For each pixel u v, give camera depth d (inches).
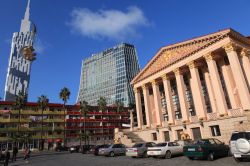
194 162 654.5
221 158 697.6
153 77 1648.6
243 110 997.8
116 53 6318.9
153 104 1849.2
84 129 2977.4
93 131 3248.0
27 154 1094.4
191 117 1274.6
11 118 2778.1
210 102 1317.7
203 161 663.1
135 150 917.8
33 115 2918.3
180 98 1366.9
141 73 1803.6
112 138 3356.3
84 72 6899.6
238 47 1159.6
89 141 3149.6
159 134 1492.4
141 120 1747.0
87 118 3287.4
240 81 1039.6
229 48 1123.3
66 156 1397.6
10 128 2738.7
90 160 965.2
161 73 1568.7
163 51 1595.7
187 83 1582.2
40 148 2807.6
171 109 1437.0
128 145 1581.0
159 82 1692.9
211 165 573.3
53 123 3004.4
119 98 5634.8
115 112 3535.9
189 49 1374.3
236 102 1165.7
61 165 816.3
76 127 3125.0
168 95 1478.8
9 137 2689.5
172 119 1409.9
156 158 844.0
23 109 2874.0
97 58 6717.5
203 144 681.0
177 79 1422.2
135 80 1871.3
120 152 1179.3
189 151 693.9
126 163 743.1
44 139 2891.2
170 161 716.7
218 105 1134.4
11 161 1176.2
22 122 2815.0
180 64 1413.6
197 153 666.2
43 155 1711.4
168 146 833.5
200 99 1242.6
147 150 854.5
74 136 3085.6
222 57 1288.1
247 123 954.1
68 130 3075.8
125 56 6171.3
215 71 1187.3
